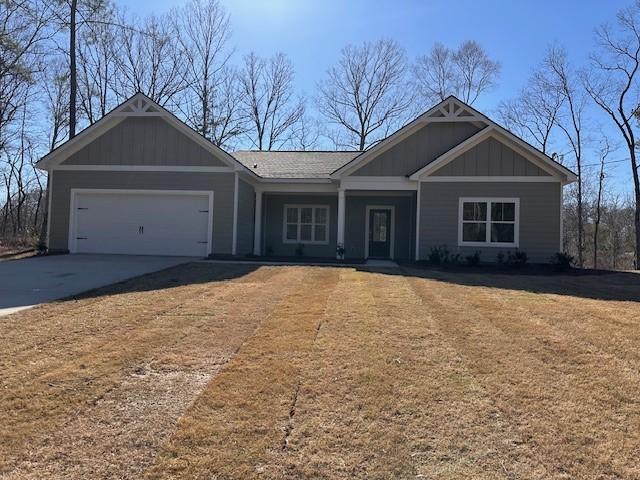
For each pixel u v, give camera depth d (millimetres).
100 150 15828
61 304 6895
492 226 14445
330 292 8023
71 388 3842
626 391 3824
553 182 14250
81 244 15906
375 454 2938
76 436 3129
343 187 15492
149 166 15656
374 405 3559
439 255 14109
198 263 13008
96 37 23641
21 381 3967
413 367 4320
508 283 9992
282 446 3018
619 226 31938
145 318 6059
